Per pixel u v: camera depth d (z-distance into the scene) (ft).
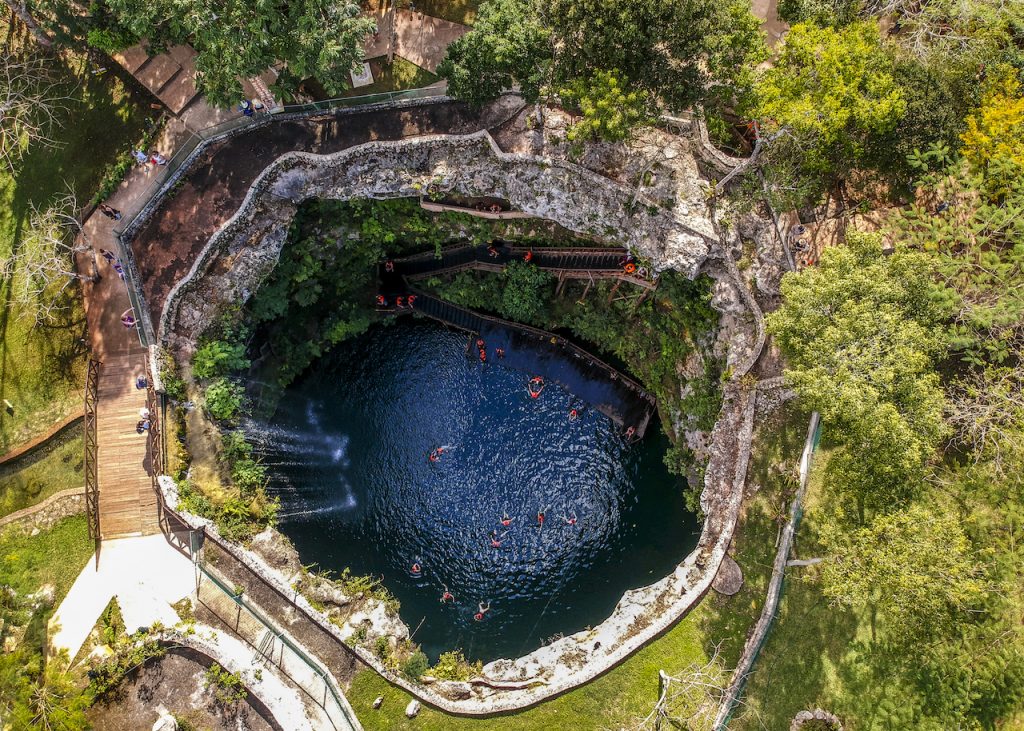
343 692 138.92
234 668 135.23
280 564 147.13
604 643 145.07
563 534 169.48
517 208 148.97
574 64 116.37
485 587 165.99
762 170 133.69
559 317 171.01
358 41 120.37
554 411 173.78
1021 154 116.26
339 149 145.38
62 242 144.25
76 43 142.61
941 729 128.16
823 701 133.08
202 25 109.81
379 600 152.46
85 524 144.15
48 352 147.43
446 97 144.05
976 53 118.42
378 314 174.19
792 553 138.00
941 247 131.64
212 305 146.82
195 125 146.10
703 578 141.59
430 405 176.24
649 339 164.04
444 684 142.00
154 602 140.36
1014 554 126.31
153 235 145.69
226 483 149.38
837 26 123.75
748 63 116.37
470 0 147.64
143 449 144.56
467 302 173.37
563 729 137.69
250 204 144.56
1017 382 123.75
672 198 139.13
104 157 146.82
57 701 128.88
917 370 106.11
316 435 170.19
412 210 155.02
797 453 140.56
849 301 108.17
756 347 140.15
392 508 170.91
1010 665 129.08
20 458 146.00
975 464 127.34
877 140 122.52
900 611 113.80
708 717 134.31
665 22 107.34
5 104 133.39
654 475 167.12
